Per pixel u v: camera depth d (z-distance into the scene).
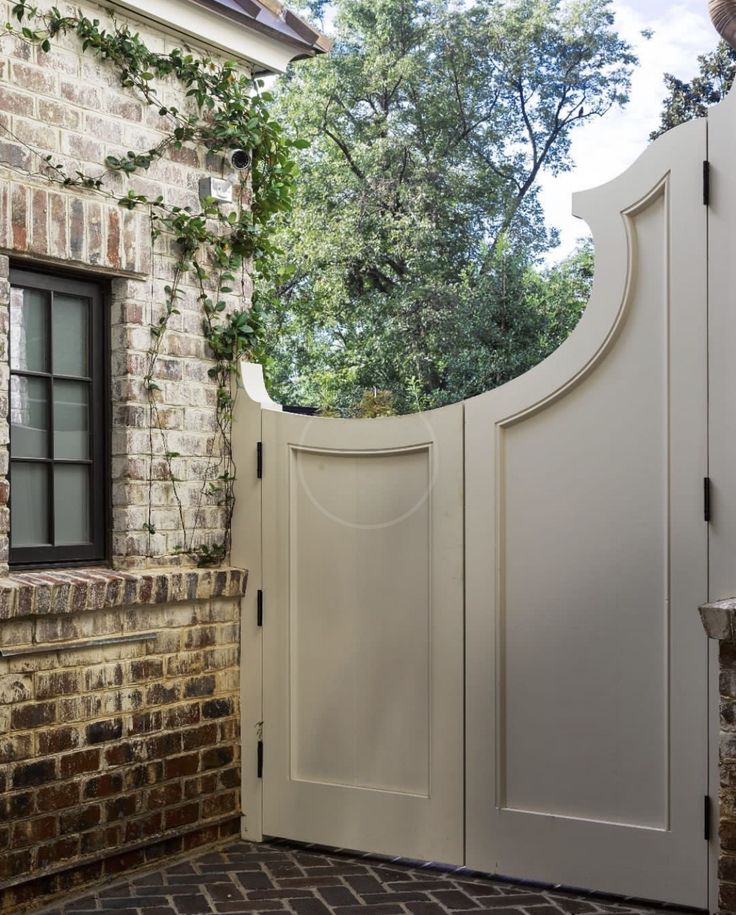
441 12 24.50
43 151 4.18
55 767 4.18
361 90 24.61
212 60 4.97
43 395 4.41
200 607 4.81
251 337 5.10
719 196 3.99
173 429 4.76
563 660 4.27
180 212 4.75
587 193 4.22
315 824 4.79
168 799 4.64
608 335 4.18
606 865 4.16
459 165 24.08
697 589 4.00
